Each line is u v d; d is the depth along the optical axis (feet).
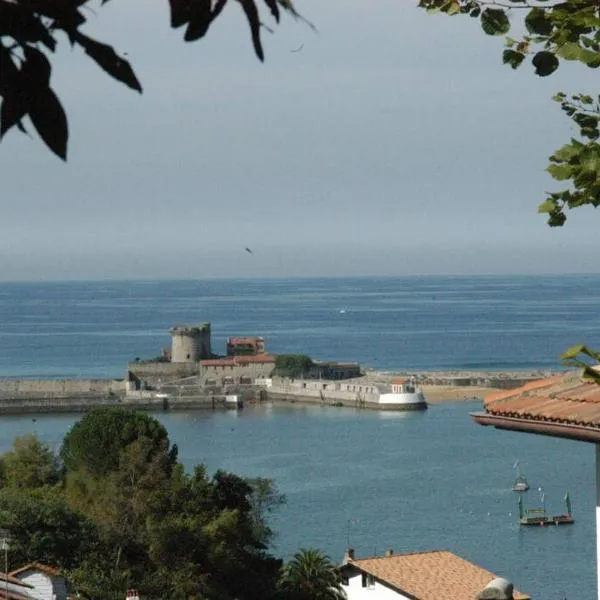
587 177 100.22
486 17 97.04
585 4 95.55
